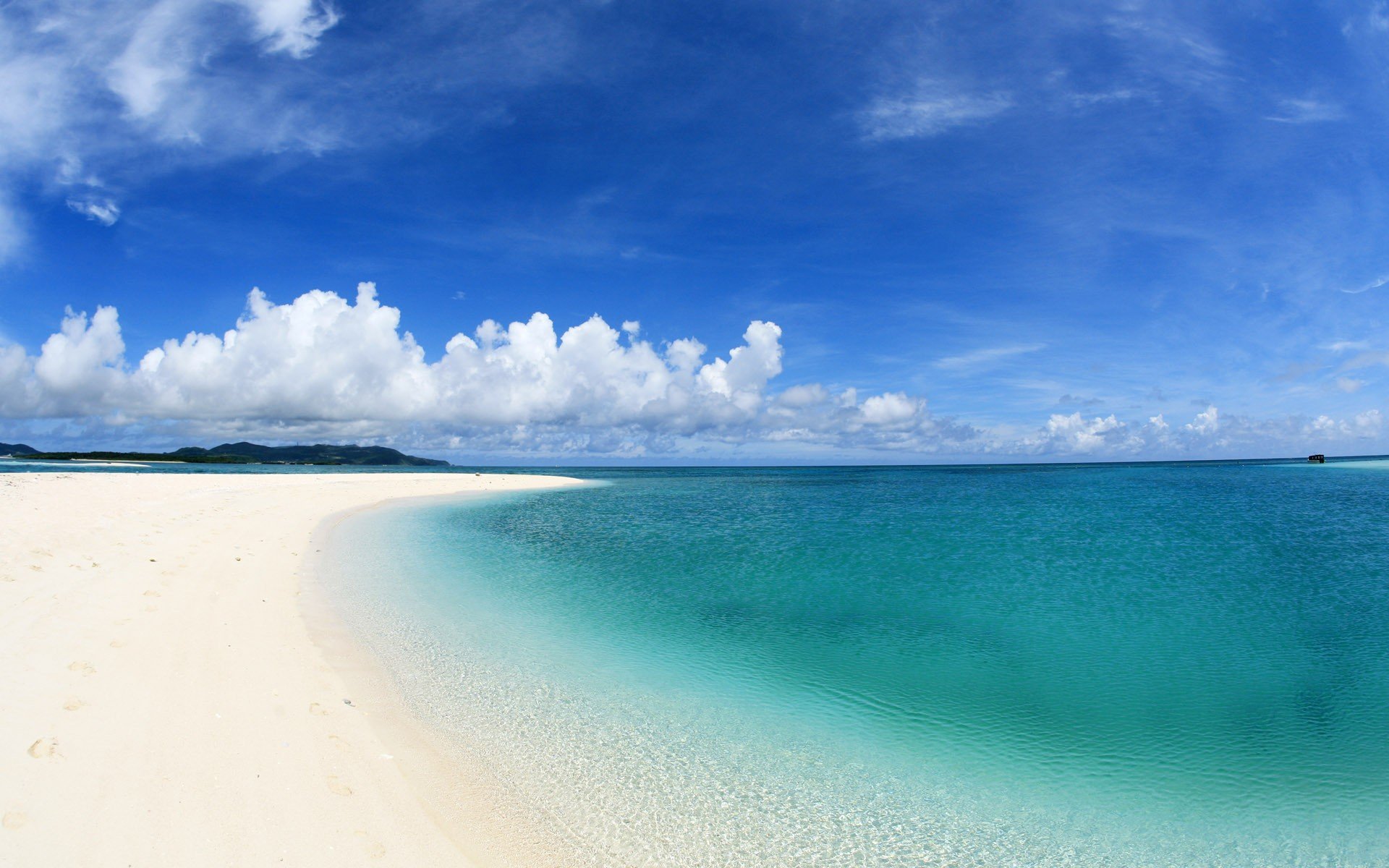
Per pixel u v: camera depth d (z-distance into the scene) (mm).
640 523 37375
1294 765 9141
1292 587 20094
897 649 13945
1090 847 7211
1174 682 12172
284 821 6086
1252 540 29906
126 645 9766
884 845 7078
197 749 7105
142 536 18812
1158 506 46844
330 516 33562
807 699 11086
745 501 54750
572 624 15156
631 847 6723
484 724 9352
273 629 12086
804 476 131875
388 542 26391
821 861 6719
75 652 9070
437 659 11922
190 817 5883
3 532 16062
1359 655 13773
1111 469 158125
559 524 36750
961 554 25969
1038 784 8531
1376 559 24875
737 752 9055
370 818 6453
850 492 68500
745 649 13758
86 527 18734
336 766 7359
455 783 7551
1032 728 10180
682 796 7820
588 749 8891
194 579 14719
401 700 9820
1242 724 10438
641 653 13219
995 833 7406
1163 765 9125
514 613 15820
